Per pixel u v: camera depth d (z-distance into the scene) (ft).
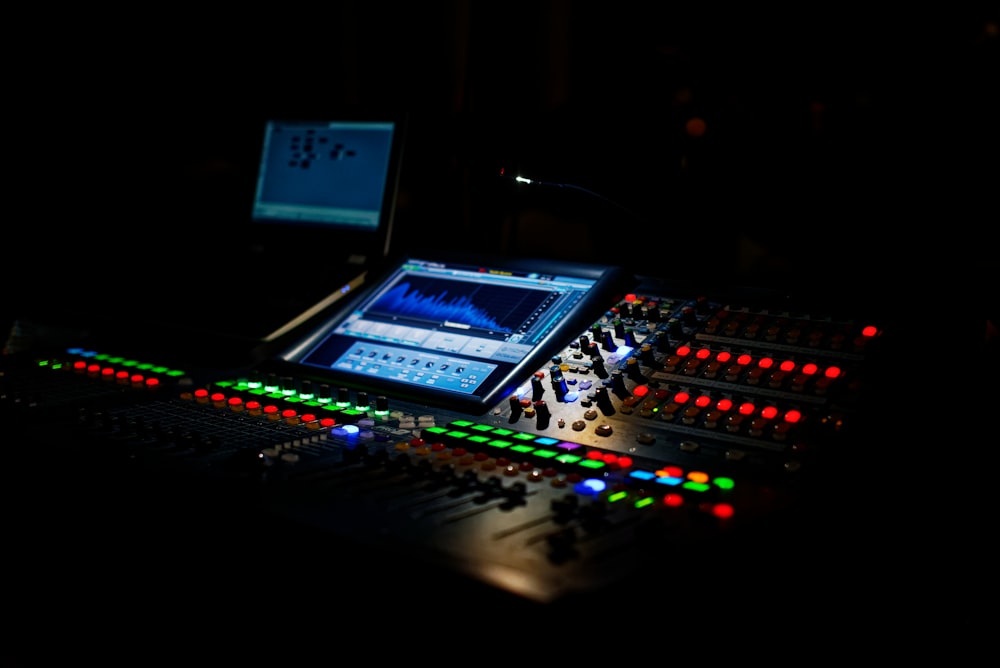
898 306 5.32
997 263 5.89
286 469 4.59
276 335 6.63
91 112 10.39
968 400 4.51
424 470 4.48
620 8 8.05
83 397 5.91
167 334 7.02
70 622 5.25
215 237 8.41
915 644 4.16
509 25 8.13
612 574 3.33
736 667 3.68
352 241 7.27
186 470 4.57
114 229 9.69
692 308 5.73
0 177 10.06
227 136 10.05
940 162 7.18
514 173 7.16
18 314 7.86
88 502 4.87
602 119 7.38
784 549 3.87
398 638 3.61
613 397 5.17
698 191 7.17
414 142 8.37
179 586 4.59
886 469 4.25
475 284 6.52
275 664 4.17
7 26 10.03
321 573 3.87
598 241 7.77
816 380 4.80
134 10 10.17
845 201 7.38
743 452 4.41
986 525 4.28
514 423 5.16
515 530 3.77
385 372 5.95
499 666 3.29
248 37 9.86
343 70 9.11
